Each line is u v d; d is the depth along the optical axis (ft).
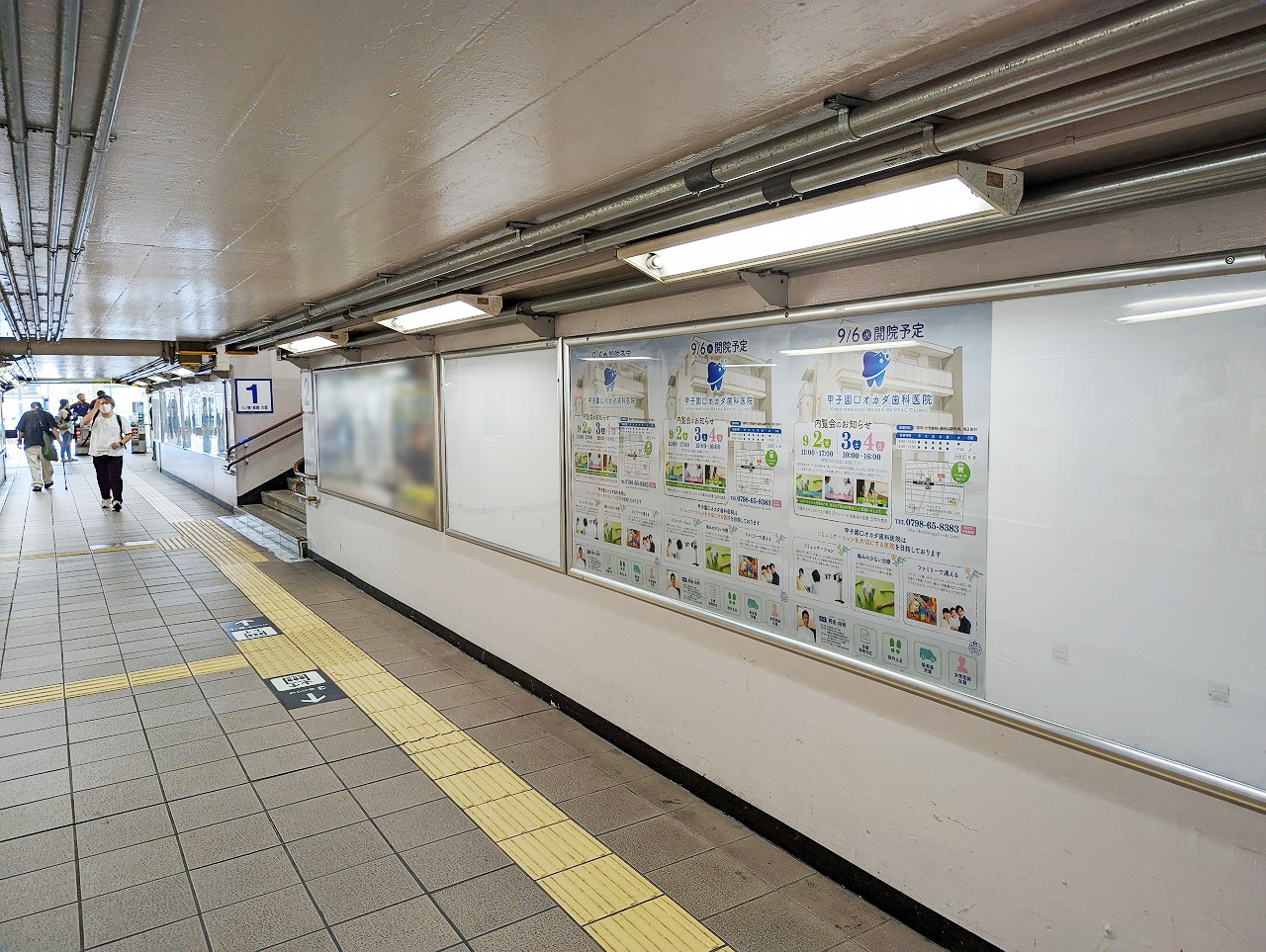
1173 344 6.02
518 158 7.51
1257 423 5.62
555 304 12.57
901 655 8.25
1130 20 4.15
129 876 9.52
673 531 11.23
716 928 8.62
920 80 5.61
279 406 40.01
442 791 11.58
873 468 8.37
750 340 9.73
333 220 10.12
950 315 7.54
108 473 40.24
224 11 4.75
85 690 15.52
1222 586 5.86
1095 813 6.85
